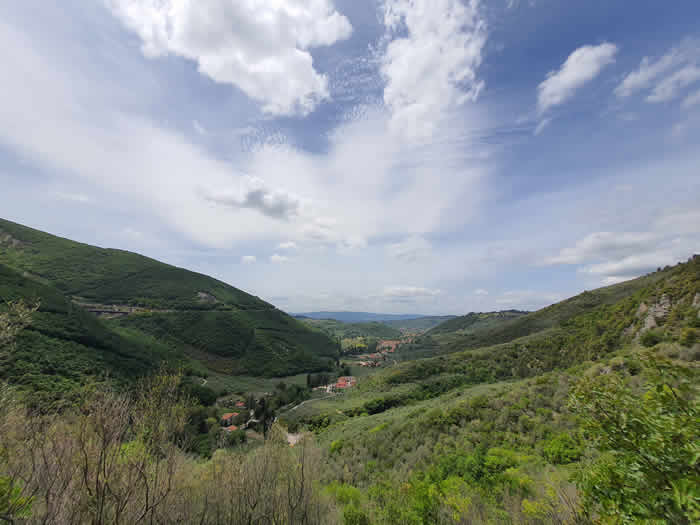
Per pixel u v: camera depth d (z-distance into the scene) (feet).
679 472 9.27
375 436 85.61
